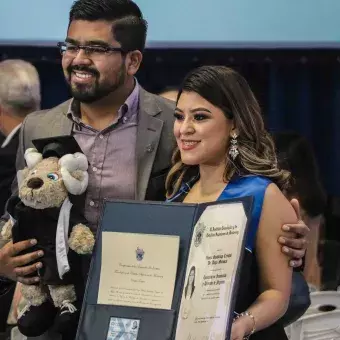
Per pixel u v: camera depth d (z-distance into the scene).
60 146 5.90
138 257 5.18
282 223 5.24
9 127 8.25
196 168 5.73
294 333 6.95
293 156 7.57
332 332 6.99
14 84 8.16
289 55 8.02
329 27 7.92
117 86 6.04
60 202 5.73
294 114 8.13
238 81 5.41
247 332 5.00
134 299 5.12
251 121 5.38
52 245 5.73
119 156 6.15
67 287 5.79
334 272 7.62
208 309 4.82
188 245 5.08
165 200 6.03
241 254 4.82
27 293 5.89
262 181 5.28
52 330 5.98
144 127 6.18
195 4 8.02
